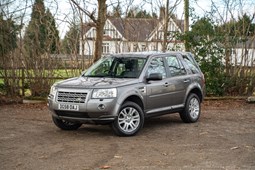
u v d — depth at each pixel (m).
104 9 16.06
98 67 11.06
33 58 16.61
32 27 16.69
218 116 13.26
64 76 16.88
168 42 17.70
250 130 10.80
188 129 10.88
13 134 10.22
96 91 9.48
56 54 16.86
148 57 10.80
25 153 8.20
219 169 7.07
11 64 16.45
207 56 17.25
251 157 7.89
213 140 9.47
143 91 10.18
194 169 7.07
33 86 16.61
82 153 8.16
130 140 9.43
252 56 17.45
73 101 9.59
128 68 10.60
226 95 17.56
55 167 7.18
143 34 17.97
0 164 7.38
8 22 16.28
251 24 17.53
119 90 9.63
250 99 16.28
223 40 17.41
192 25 17.53
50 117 12.98
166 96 10.89
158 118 12.80
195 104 12.02
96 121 9.50
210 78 17.30
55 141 9.34
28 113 13.84
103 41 17.47
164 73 11.03
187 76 11.75
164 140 9.45
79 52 17.06
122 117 9.79
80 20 17.02
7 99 15.96
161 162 7.50
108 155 8.00
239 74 17.55
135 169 7.05
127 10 17.89
